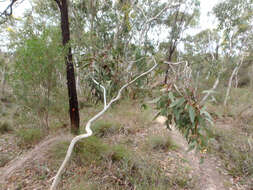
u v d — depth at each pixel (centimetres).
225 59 871
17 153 315
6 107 542
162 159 280
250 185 231
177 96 133
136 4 703
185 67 138
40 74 327
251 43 786
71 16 715
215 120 496
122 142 340
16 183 208
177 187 214
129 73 228
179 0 805
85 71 231
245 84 1134
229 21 695
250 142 335
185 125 139
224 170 267
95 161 244
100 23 640
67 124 425
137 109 491
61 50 319
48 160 248
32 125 397
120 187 203
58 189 195
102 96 244
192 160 290
